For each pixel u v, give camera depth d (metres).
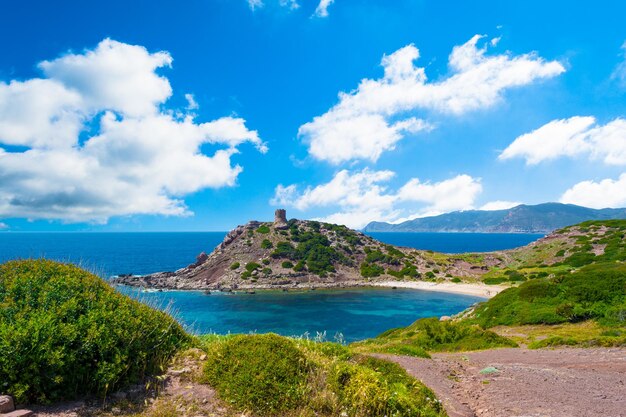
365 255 127.94
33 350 5.95
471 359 18.36
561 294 34.16
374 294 92.81
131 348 7.46
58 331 6.46
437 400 9.55
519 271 96.69
